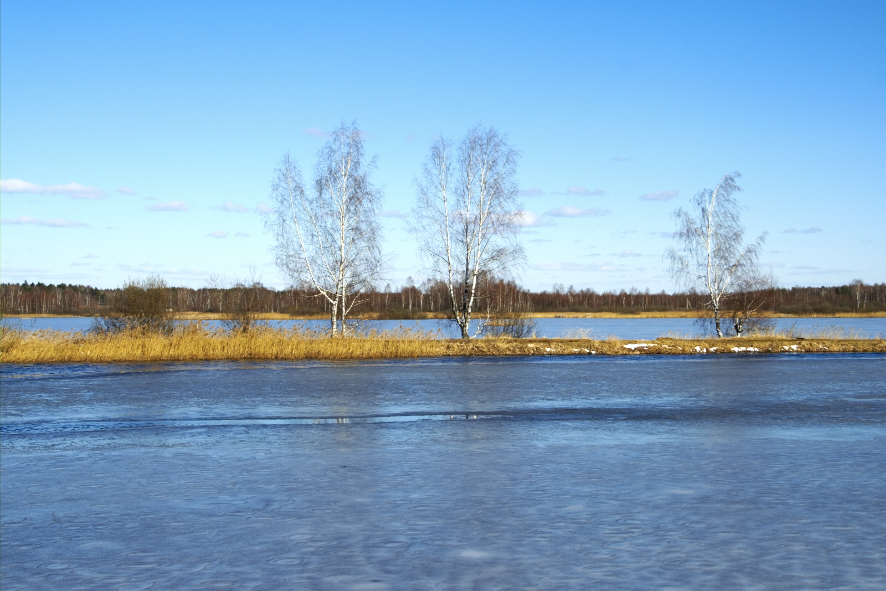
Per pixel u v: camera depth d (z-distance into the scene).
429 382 24.30
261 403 19.41
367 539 8.04
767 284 43.28
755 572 6.97
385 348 35.34
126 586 6.79
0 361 31.98
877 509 9.03
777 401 19.58
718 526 8.38
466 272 40.38
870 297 144.50
